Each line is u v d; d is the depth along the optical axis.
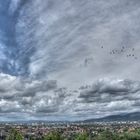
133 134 135.88
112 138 141.12
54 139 106.44
